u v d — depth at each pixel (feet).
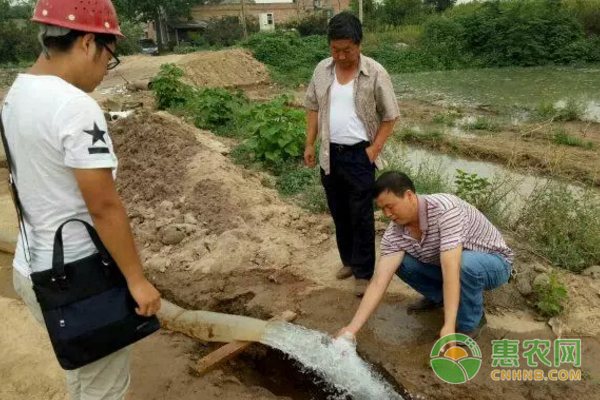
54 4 5.69
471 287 9.54
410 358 10.11
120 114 30.99
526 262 12.92
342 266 13.50
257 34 73.72
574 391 9.11
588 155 24.88
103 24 5.96
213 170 18.53
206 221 15.90
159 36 111.34
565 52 67.46
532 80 54.19
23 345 11.17
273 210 16.33
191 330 11.39
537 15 69.72
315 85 11.64
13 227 16.93
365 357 10.25
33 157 5.76
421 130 32.35
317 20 102.73
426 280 10.62
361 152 11.29
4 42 93.20
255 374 10.80
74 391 7.68
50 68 5.97
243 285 12.96
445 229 9.17
